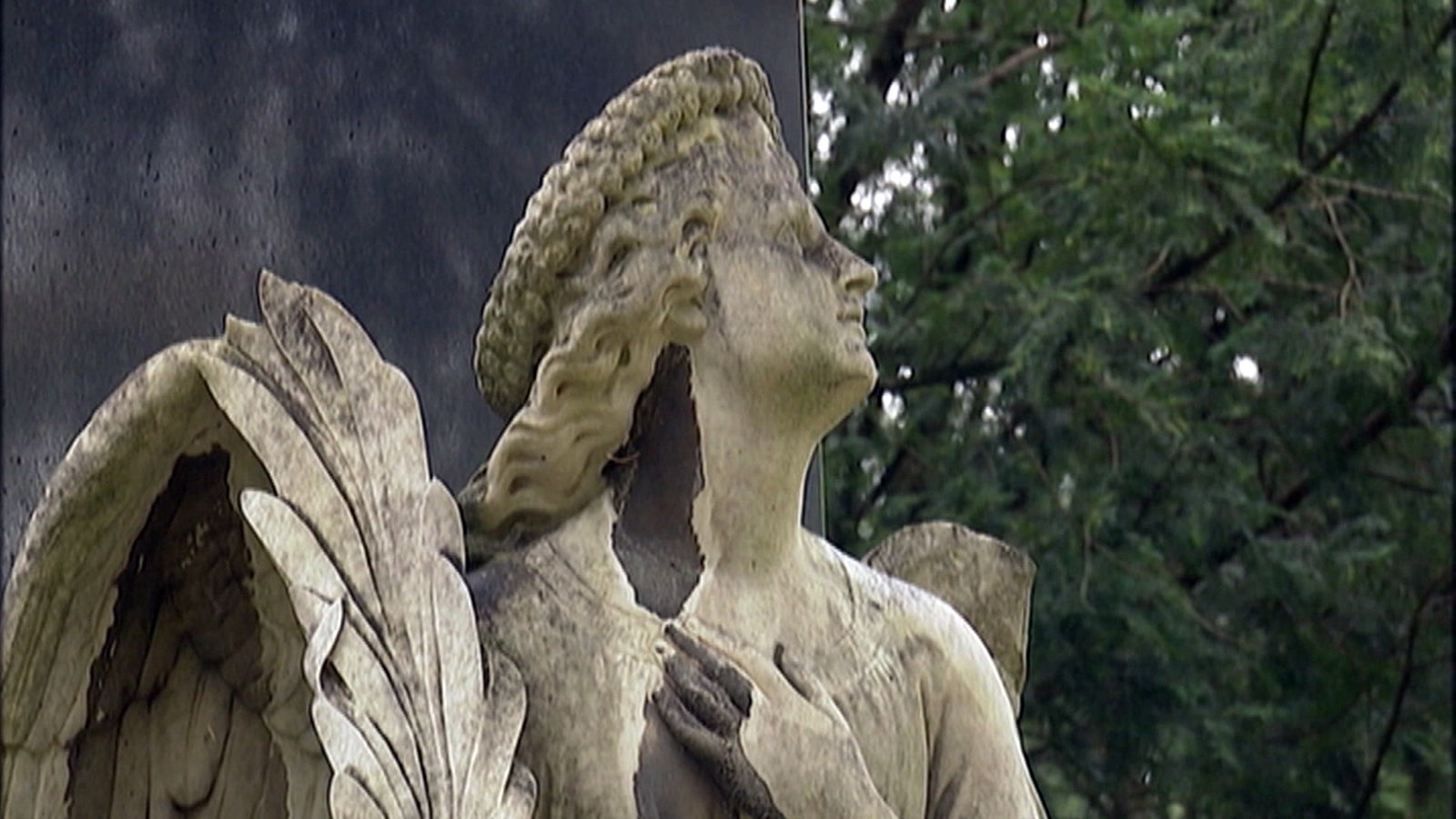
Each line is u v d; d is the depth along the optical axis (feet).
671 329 19.94
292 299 19.70
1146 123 57.82
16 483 21.74
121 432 19.40
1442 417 64.34
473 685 18.74
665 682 19.33
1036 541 58.23
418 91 24.17
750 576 19.99
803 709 19.35
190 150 23.08
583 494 20.16
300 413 19.36
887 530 59.31
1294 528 63.36
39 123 22.50
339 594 18.97
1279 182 59.57
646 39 25.31
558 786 19.08
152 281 22.63
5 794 19.62
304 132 23.61
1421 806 64.69
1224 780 60.44
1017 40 62.64
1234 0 61.31
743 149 20.34
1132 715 58.70
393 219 23.76
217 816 20.01
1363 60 58.54
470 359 23.75
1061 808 61.31
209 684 20.17
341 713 18.70
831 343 20.04
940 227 60.90
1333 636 62.08
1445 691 64.28
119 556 19.88
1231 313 62.03
